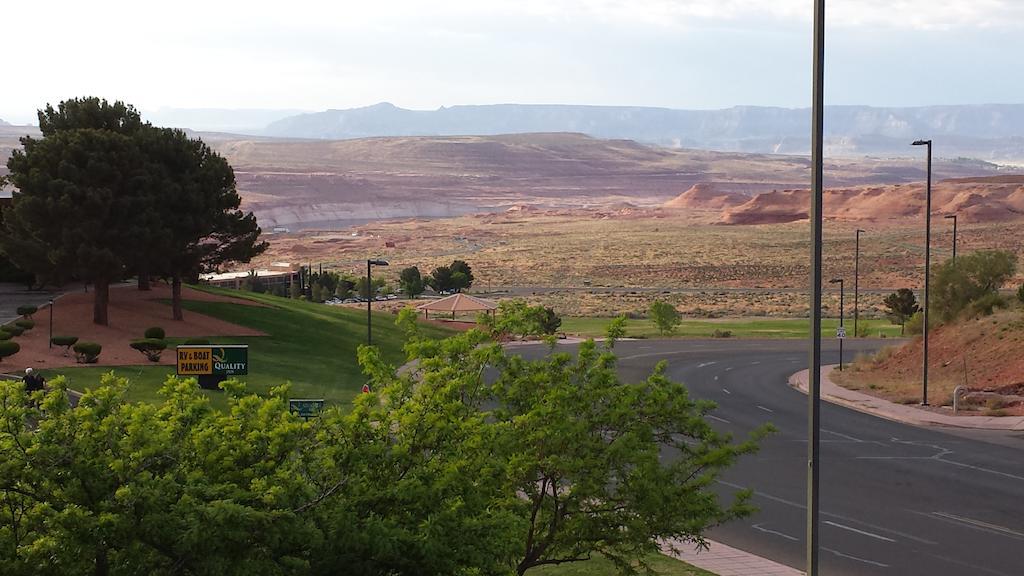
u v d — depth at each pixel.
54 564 11.69
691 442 43.69
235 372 49.03
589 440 17.73
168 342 60.75
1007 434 46.66
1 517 12.07
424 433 14.13
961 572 25.59
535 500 18.05
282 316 76.56
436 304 93.62
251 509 11.66
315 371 59.62
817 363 16.73
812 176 16.59
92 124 66.75
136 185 61.62
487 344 17.95
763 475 38.06
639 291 152.50
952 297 73.06
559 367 19.05
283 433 12.92
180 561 11.88
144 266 62.44
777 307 133.75
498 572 13.85
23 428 12.31
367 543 12.45
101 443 12.20
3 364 49.34
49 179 59.75
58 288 76.38
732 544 28.34
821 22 16.25
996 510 32.41
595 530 17.70
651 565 25.41
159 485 11.77
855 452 42.47
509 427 16.98
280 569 11.90
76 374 48.97
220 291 85.44
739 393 60.34
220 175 67.19
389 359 67.38
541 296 144.88
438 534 12.93
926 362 53.88
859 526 30.38
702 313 126.75
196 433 12.79
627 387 18.75
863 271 170.50
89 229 59.25
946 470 38.78
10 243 61.91
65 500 11.77
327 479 13.25
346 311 88.62
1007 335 60.91
